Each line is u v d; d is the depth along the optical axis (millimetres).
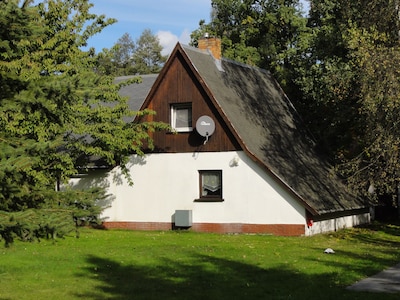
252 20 37156
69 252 15922
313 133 29859
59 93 7164
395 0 18797
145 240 19297
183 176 23312
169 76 23656
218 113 22594
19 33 7047
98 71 22125
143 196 24031
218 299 10023
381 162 18438
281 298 9992
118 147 21312
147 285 11328
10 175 6613
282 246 17750
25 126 7820
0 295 10398
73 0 19656
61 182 15961
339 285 11172
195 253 15898
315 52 27438
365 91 17359
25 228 6273
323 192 22906
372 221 28625
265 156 22375
